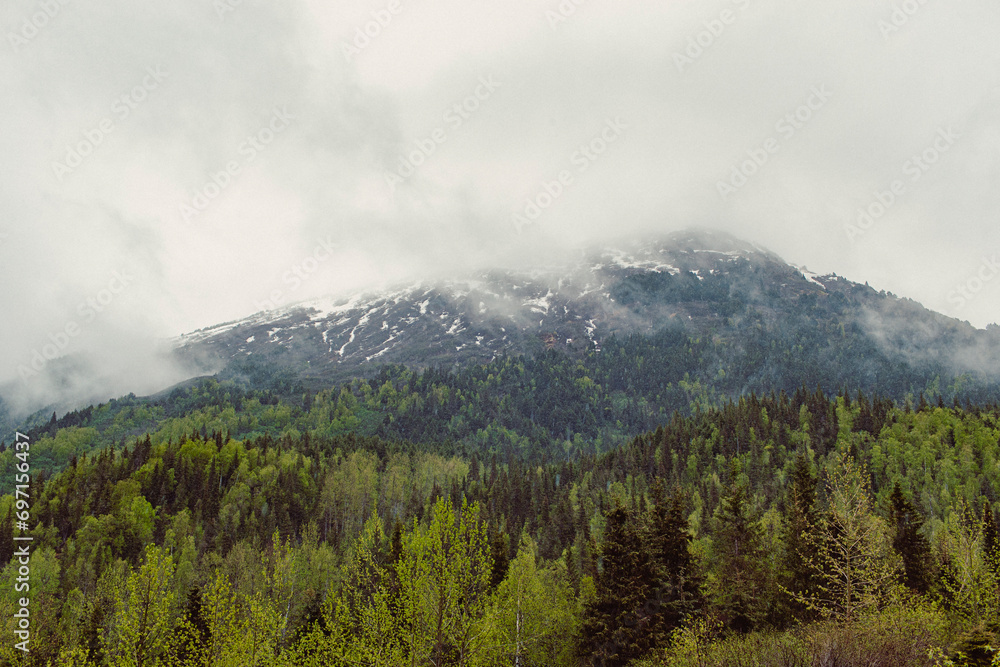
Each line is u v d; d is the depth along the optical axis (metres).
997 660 20.55
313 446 170.62
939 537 43.12
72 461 132.38
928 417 134.50
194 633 32.62
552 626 45.56
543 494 135.00
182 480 127.94
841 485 31.58
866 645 24.03
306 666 32.09
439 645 26.86
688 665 30.67
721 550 47.44
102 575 84.38
